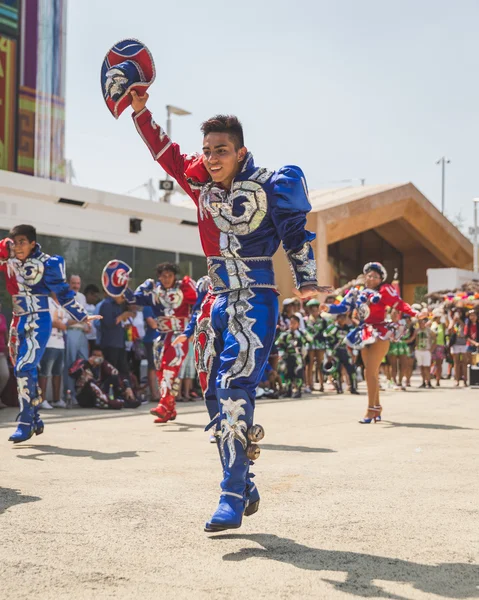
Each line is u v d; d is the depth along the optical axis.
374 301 8.77
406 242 29.11
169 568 3.02
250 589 2.76
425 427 8.41
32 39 14.54
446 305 17.81
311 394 14.24
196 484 4.78
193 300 8.88
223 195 3.68
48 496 4.40
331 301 15.23
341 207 22.69
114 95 3.97
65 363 11.34
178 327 8.90
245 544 3.39
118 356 11.23
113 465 5.57
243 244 3.66
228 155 3.60
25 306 6.87
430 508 4.13
